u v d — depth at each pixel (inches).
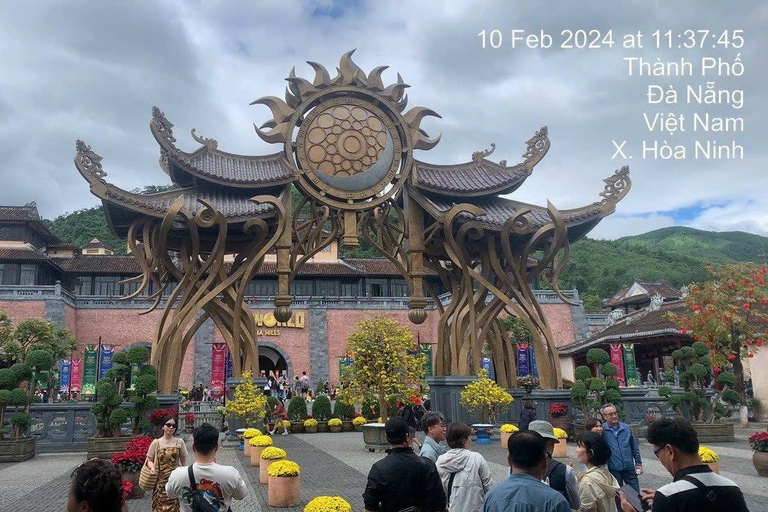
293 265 952.9
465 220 965.2
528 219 955.3
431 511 202.5
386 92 975.0
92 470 142.7
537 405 943.0
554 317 2240.4
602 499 232.7
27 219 2207.2
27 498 491.2
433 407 979.3
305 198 957.2
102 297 2121.1
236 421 882.1
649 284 2490.2
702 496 154.1
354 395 829.2
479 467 242.1
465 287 964.0
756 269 1213.1
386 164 959.0
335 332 2214.6
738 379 1177.4
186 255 920.9
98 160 837.8
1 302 1916.8
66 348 1674.5
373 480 204.2
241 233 960.9
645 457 712.4
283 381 1680.6
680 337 1481.3
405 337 823.1
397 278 2390.5
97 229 3841.0
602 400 863.1
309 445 895.1
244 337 917.2
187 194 923.4
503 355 1020.5
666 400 914.7
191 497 219.5
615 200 997.2
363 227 965.8
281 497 457.4
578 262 4618.6
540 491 168.9
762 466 573.3
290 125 943.7
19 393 733.3
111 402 715.4
